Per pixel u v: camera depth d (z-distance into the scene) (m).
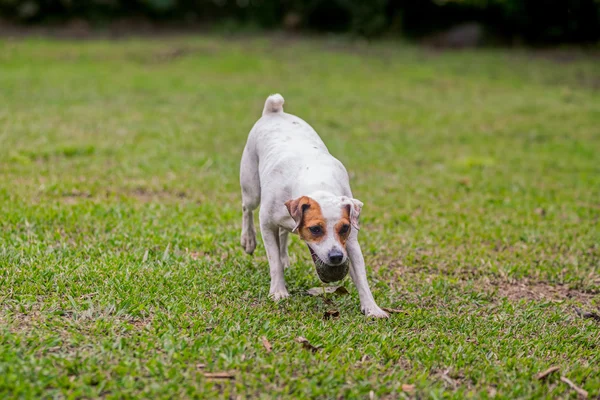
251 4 26.42
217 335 4.34
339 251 4.40
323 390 3.79
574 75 18.45
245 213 5.73
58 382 3.67
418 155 10.52
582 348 4.73
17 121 10.97
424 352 4.33
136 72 17.16
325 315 4.90
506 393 3.94
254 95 14.88
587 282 5.97
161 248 5.97
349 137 11.53
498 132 12.43
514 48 22.98
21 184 7.61
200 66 18.50
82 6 24.80
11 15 24.11
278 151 5.09
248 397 3.73
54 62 18.00
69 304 4.59
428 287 5.61
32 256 5.39
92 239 6.00
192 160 9.26
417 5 24.55
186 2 25.95
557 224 7.44
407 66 19.48
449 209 7.88
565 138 12.11
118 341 4.11
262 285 5.32
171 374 3.82
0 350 3.87
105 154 9.35
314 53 21.20
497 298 5.60
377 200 8.10
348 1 24.83
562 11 22.45
